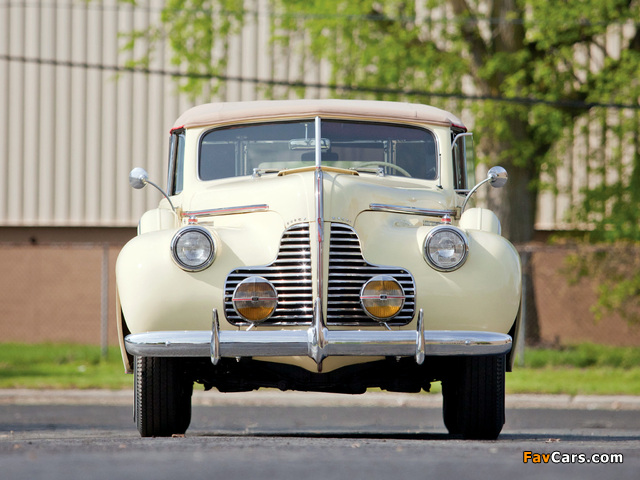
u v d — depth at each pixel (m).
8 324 56.88
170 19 49.25
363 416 28.83
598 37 52.38
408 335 15.89
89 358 42.62
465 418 17.58
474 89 55.19
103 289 42.75
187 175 20.23
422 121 20.38
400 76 47.31
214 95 53.22
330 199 16.78
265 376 18.34
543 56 47.78
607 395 33.69
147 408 17.56
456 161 20.89
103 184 59.72
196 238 16.72
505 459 12.83
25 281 57.09
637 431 24.62
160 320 16.61
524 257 43.00
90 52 59.59
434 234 16.89
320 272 16.36
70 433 22.66
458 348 16.22
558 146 49.75
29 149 60.00
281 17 46.75
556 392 33.78
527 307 48.47
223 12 48.09
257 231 17.30
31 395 33.34
